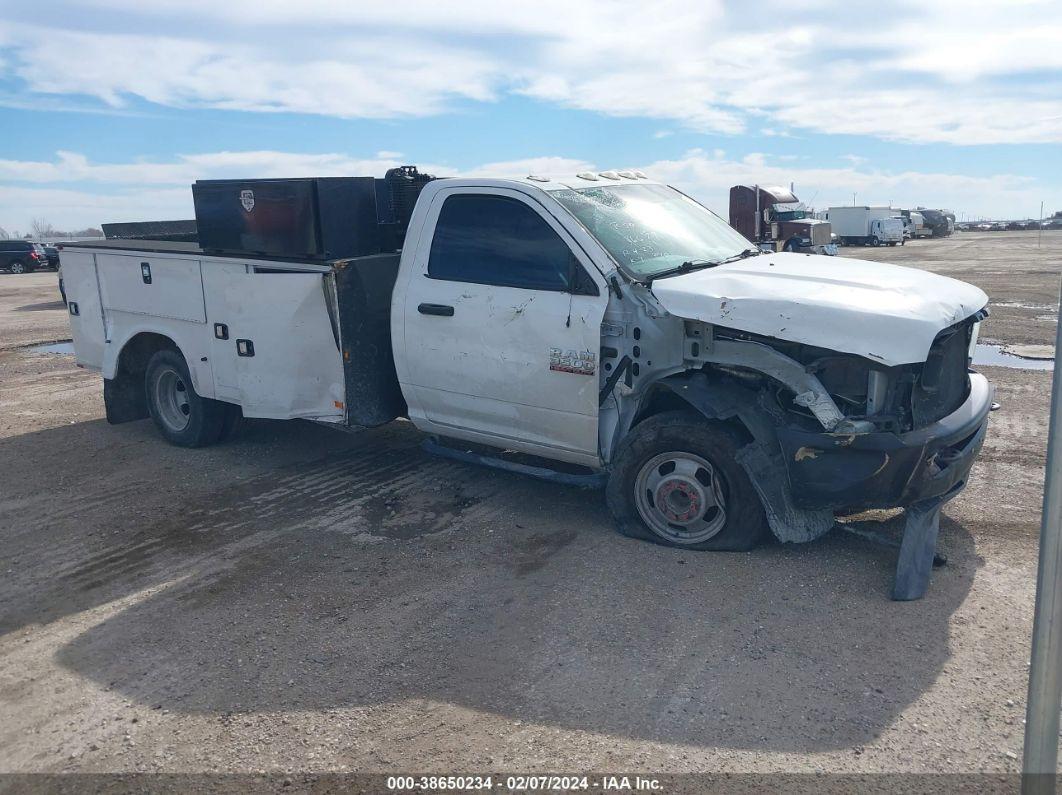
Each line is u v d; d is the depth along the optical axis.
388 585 4.62
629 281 4.79
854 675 3.62
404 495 6.01
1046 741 2.36
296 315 5.88
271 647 4.03
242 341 6.26
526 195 5.16
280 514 5.73
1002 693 3.46
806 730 3.26
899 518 5.17
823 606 4.20
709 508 4.79
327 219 5.79
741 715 3.37
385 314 5.90
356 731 3.37
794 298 4.23
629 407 4.97
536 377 5.10
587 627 4.09
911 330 4.02
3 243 35.94
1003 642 3.84
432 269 5.52
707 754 3.15
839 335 4.09
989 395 4.96
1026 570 4.55
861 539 4.97
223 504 5.95
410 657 3.90
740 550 4.79
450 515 5.61
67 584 4.78
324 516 5.67
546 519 5.46
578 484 5.22
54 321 16.50
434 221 5.54
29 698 3.69
